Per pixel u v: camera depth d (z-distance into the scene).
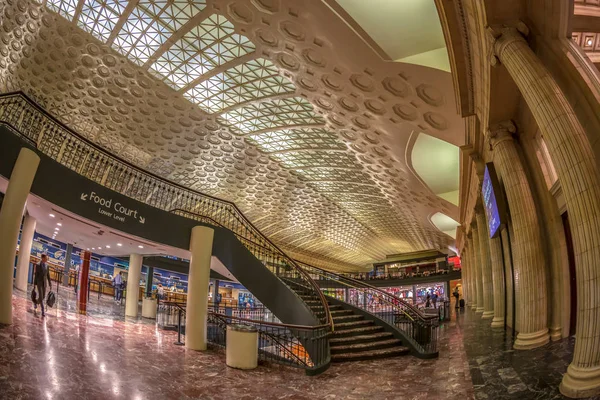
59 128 9.00
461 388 5.08
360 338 9.19
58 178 7.62
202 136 21.17
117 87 17.58
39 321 7.20
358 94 12.03
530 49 5.09
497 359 6.13
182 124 20.08
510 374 5.07
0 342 5.02
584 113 5.13
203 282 9.00
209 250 9.38
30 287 12.93
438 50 8.93
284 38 10.80
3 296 6.15
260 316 15.76
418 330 9.34
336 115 14.82
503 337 8.62
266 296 10.21
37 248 16.84
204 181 27.45
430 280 36.28
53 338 6.12
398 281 37.88
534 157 7.28
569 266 6.98
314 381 6.29
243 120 20.00
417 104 10.94
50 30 14.49
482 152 10.54
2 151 6.46
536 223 6.78
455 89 7.86
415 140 13.74
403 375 6.64
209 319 9.93
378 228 38.66
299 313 9.67
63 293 14.13
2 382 3.81
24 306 8.43
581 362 3.93
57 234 12.34
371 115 13.22
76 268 18.73
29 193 7.05
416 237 38.69
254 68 15.48
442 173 16.48
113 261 21.06
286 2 9.06
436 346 9.54
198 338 8.48
